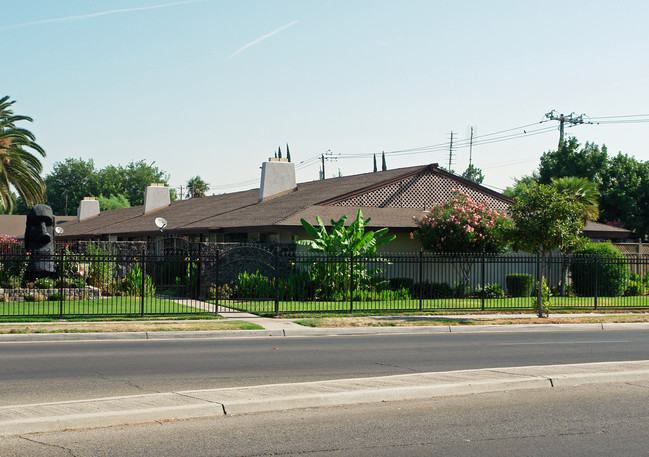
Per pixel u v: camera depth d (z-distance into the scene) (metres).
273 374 11.16
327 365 12.20
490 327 20.09
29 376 10.78
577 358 13.42
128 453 6.76
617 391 10.05
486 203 34.41
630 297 29.44
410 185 33.16
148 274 31.84
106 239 47.59
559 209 21.97
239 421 8.08
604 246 30.78
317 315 21.53
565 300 27.86
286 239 29.67
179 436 7.39
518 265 32.53
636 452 6.98
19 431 7.40
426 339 17.09
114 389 9.73
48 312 20.73
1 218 69.81
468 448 7.07
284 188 38.09
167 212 46.59
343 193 31.75
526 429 7.84
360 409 8.76
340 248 26.84
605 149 48.75
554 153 49.81
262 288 26.53
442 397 9.56
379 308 23.69
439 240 28.38
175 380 10.52
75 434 7.43
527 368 11.53
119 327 17.66
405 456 6.79
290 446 7.07
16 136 38.44
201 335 17.39
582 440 7.40
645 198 48.78
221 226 31.80
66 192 99.19
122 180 104.56
